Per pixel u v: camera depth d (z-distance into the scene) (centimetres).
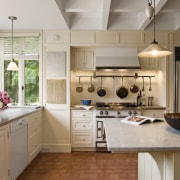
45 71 436
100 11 350
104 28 417
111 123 236
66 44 432
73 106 444
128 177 311
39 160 384
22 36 436
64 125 434
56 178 307
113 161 379
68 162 373
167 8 351
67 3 342
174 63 432
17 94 457
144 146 149
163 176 183
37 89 457
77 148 441
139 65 440
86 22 430
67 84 433
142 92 477
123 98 480
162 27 429
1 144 244
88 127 434
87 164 364
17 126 293
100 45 432
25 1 290
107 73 477
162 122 240
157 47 228
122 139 167
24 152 325
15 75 456
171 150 147
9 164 267
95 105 467
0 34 436
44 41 434
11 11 331
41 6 309
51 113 436
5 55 446
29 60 455
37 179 303
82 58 456
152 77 478
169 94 434
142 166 250
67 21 404
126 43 432
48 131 435
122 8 339
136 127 214
